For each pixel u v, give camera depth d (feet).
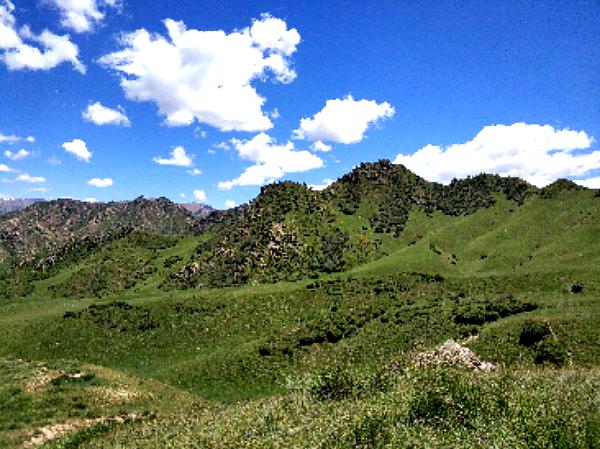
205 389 291.99
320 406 55.67
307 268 643.04
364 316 350.64
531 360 171.94
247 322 439.22
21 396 176.24
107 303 522.88
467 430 36.27
